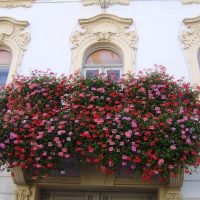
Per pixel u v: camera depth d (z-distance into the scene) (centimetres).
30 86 757
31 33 955
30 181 745
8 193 752
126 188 749
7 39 954
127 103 722
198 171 748
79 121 682
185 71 870
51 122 690
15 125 693
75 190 775
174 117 682
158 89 736
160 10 962
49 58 916
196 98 758
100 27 945
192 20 931
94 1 986
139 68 880
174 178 689
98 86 749
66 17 973
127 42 920
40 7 995
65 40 938
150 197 760
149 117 684
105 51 941
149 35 925
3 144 684
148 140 660
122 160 659
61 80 773
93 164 720
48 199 772
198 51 908
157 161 648
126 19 942
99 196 770
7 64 947
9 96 762
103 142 664
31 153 671
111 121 677
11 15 988
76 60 907
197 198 723
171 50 901
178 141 659
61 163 692
